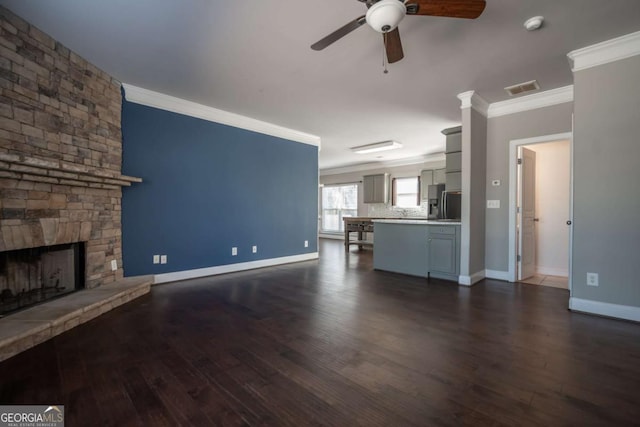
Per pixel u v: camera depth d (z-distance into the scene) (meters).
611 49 2.70
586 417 1.44
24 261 2.58
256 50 2.82
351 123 5.18
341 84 3.59
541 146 4.88
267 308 3.04
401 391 1.65
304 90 3.77
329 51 2.83
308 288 3.83
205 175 4.38
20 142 2.35
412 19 2.35
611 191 2.74
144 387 1.67
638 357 2.03
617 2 2.17
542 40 2.66
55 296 2.82
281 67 3.15
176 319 2.71
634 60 2.62
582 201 2.89
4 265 2.43
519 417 1.44
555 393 1.63
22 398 1.55
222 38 2.62
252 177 4.98
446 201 4.86
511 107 4.14
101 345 2.17
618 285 2.74
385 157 8.36
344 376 1.80
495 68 3.20
